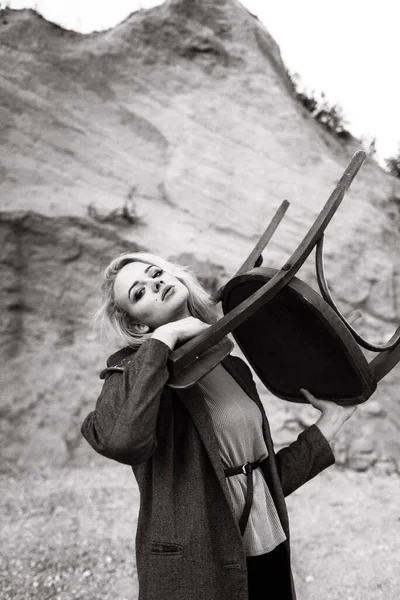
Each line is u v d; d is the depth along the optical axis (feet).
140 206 21.95
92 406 18.75
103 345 19.77
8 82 23.12
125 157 23.30
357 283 21.53
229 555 4.04
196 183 22.85
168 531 4.02
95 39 26.25
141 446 3.75
